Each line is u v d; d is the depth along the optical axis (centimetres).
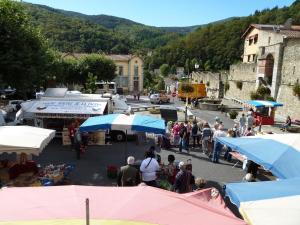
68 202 390
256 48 5047
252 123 2089
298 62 3058
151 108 3644
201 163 1534
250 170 1268
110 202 392
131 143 1891
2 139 947
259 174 1360
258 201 480
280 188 529
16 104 3134
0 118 1769
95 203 388
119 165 1460
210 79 5762
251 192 515
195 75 6681
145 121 1206
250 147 840
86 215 334
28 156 1239
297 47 3078
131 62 6844
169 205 390
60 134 1938
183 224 353
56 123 1934
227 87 5122
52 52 3722
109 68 5472
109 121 1195
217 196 478
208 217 371
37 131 1059
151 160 999
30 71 2181
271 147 808
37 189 439
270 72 3662
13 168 1054
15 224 339
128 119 1211
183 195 441
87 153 1661
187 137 1728
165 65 11450
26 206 381
